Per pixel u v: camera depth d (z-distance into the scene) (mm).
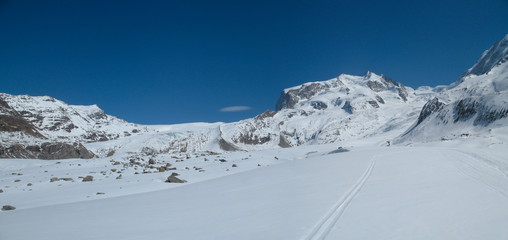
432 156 44031
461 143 85375
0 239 13852
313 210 16125
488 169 35812
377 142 197500
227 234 12883
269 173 38438
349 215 14617
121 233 14008
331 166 38938
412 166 33469
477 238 11094
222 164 69562
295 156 109812
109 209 21094
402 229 12250
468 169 32812
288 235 12156
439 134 122938
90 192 34156
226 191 26828
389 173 29219
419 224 12828
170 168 58188
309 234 12156
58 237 13758
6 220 18406
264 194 23156
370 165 36688
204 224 14914
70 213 20188
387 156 46562
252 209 17812
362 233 11961
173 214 17953
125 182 41438
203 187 31359
